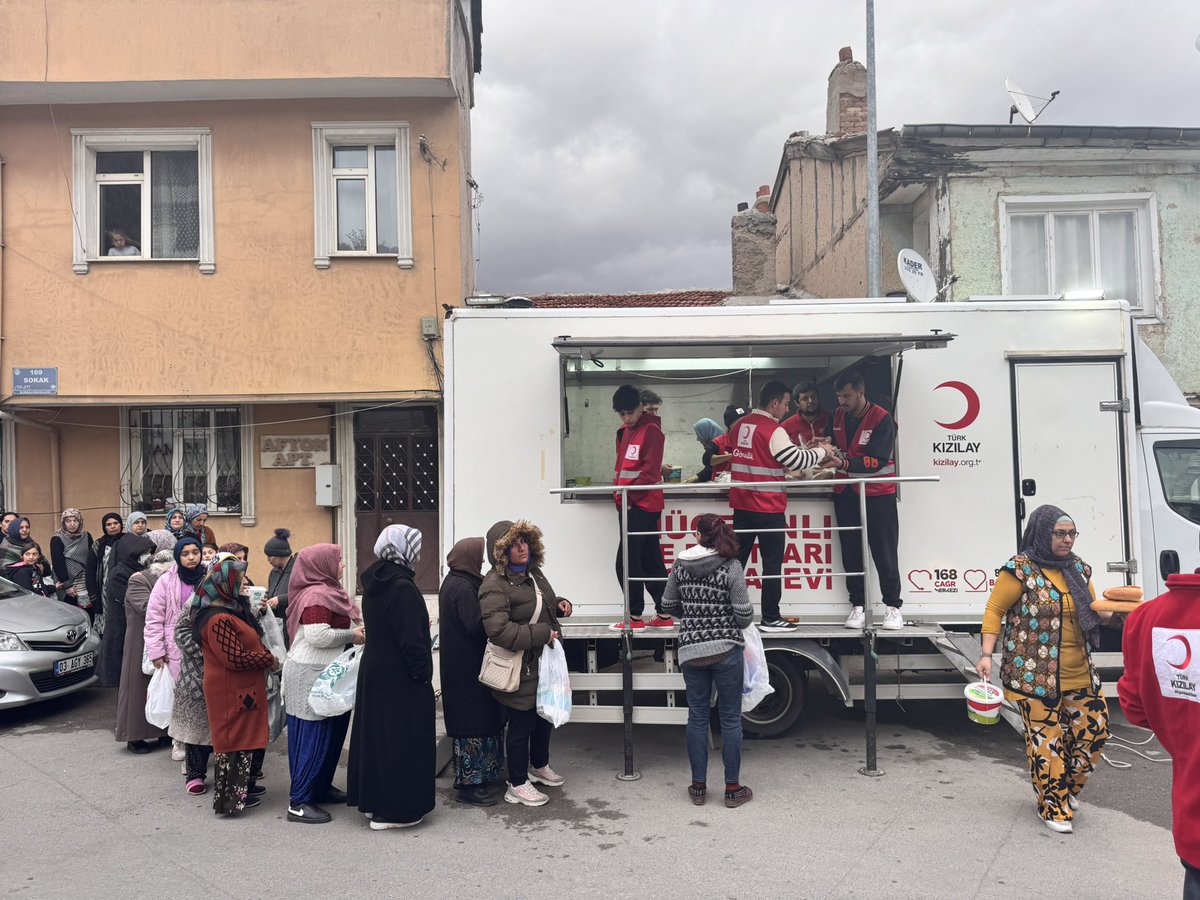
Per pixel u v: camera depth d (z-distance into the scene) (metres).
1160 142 10.71
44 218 11.06
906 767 5.50
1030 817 4.64
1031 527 4.64
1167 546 6.43
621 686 5.54
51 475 11.52
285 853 4.32
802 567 5.99
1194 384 10.99
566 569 6.02
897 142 10.95
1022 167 11.14
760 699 5.00
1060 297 6.27
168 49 10.68
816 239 15.65
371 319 11.13
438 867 4.12
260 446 11.55
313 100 11.16
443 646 4.91
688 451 6.81
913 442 6.10
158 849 4.39
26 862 4.25
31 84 10.61
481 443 6.11
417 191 11.22
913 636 5.54
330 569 4.90
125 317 11.06
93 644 7.62
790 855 4.19
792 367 6.56
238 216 11.09
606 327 6.14
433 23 10.77
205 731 5.02
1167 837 4.37
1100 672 6.46
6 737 6.56
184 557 5.58
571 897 3.80
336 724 4.93
